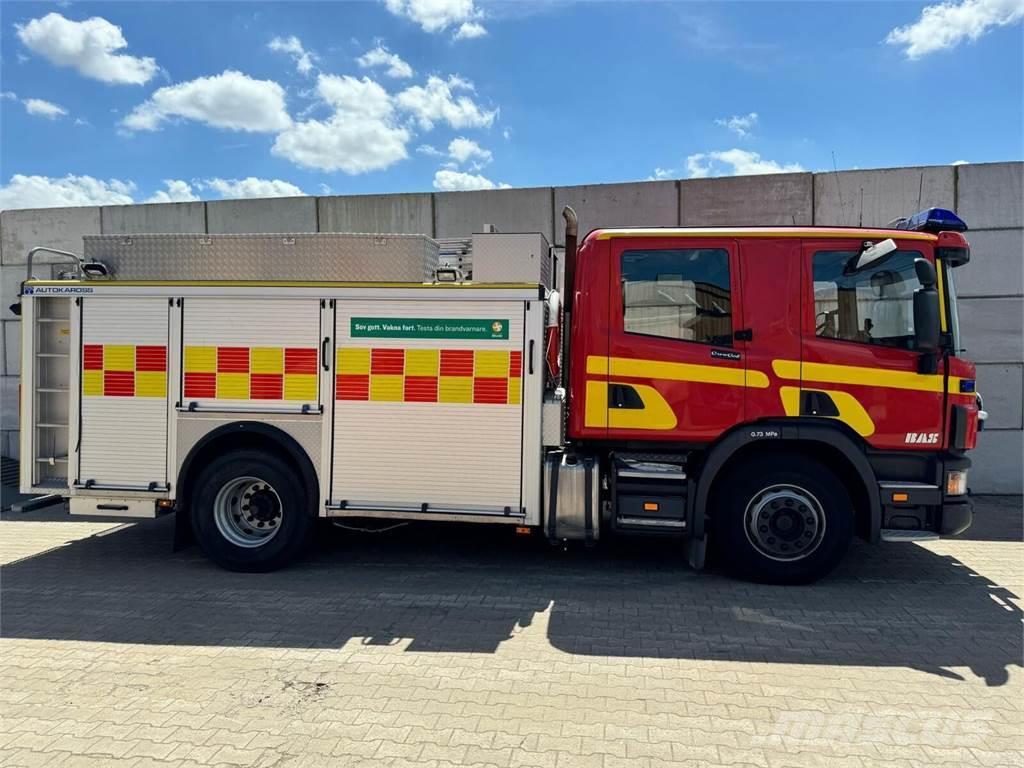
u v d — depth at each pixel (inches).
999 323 306.7
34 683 134.2
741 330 188.1
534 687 131.9
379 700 126.6
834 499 185.3
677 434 190.5
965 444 183.2
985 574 202.1
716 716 120.8
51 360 213.5
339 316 197.2
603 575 201.5
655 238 191.5
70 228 381.1
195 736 114.1
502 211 343.6
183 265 210.2
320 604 178.2
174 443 203.6
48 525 272.1
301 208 361.1
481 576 201.2
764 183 320.5
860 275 187.3
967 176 306.3
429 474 195.6
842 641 154.0
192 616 170.1
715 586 190.7
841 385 185.2
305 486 203.2
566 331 204.2
